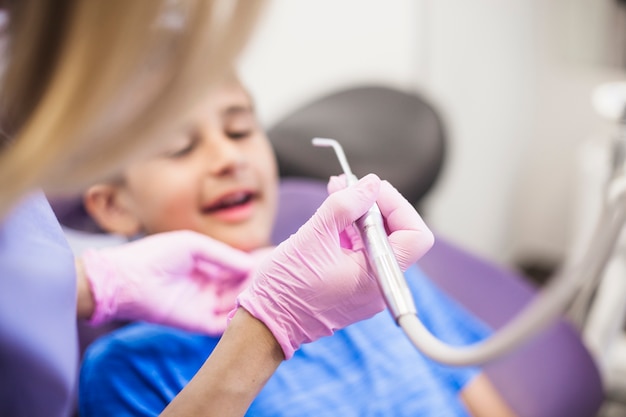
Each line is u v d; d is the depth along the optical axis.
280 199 1.13
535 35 2.00
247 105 0.85
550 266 2.24
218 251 0.79
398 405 0.82
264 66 1.37
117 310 0.73
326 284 0.53
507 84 1.91
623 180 0.50
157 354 0.77
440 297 1.05
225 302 0.79
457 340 0.95
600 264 0.47
